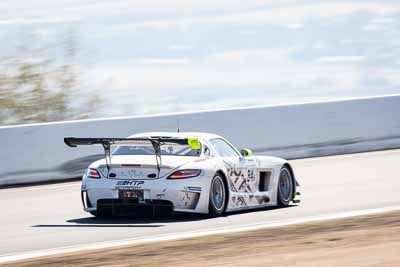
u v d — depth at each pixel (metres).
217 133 71.75
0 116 84.06
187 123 70.19
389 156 75.56
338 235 34.47
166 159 40.38
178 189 39.44
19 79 84.94
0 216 44.81
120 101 89.62
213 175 40.72
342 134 80.00
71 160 64.38
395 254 29.73
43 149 63.03
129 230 37.75
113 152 42.00
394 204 45.56
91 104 87.69
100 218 42.47
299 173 64.44
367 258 29.05
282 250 31.08
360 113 81.56
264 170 45.19
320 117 78.81
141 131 67.81
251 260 29.03
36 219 43.12
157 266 28.20
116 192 39.91
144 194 39.56
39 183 62.28
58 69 86.62
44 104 85.69
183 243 33.03
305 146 77.38
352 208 44.41
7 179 61.16
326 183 57.56
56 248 33.59
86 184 40.53
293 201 48.12
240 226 38.28
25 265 29.14
